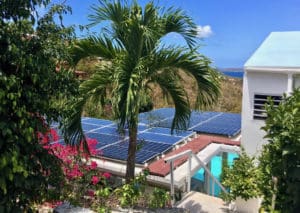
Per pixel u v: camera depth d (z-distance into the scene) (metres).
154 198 5.63
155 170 7.84
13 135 3.65
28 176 4.04
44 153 4.38
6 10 3.71
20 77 3.78
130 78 5.30
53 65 4.18
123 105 5.32
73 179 5.88
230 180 6.91
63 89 4.32
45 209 5.52
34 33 4.03
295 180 3.30
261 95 8.18
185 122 6.72
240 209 6.91
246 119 8.38
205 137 11.62
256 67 8.00
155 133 11.44
